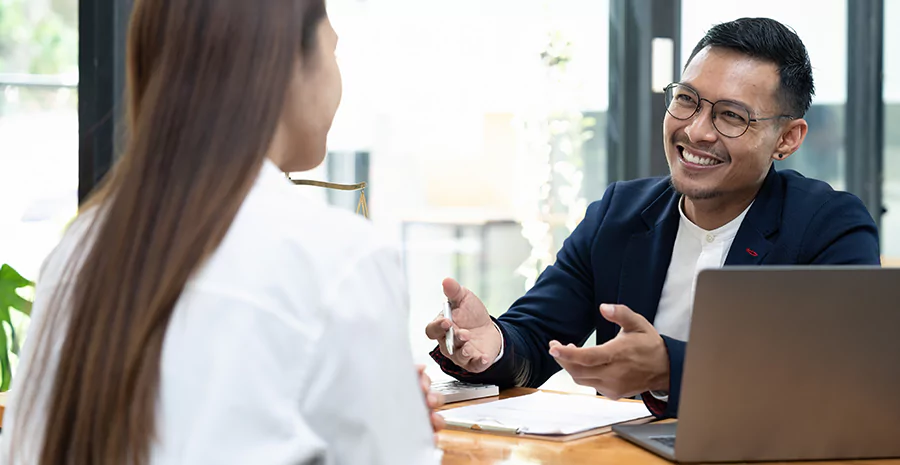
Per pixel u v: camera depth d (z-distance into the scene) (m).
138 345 0.69
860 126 3.34
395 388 0.74
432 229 2.94
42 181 2.54
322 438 0.71
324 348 0.71
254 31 0.75
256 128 0.74
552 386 2.91
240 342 0.69
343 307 0.72
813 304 0.97
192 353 0.69
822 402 1.01
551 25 2.93
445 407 1.33
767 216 1.56
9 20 2.51
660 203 1.69
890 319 0.99
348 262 0.74
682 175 1.55
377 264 0.76
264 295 0.70
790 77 1.51
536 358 1.64
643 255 1.67
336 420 0.71
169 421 0.68
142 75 0.78
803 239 1.53
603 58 2.94
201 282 0.70
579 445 1.10
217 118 0.73
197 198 0.72
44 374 0.76
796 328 0.97
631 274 1.68
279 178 0.78
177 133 0.73
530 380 1.62
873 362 1.00
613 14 2.93
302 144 0.86
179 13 0.75
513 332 1.60
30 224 2.54
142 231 0.71
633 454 1.06
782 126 1.52
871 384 1.01
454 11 2.89
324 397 0.71
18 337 2.22
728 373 0.98
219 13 0.75
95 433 0.70
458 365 1.47
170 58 0.75
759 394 0.99
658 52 2.93
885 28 3.31
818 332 0.98
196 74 0.74
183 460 0.67
